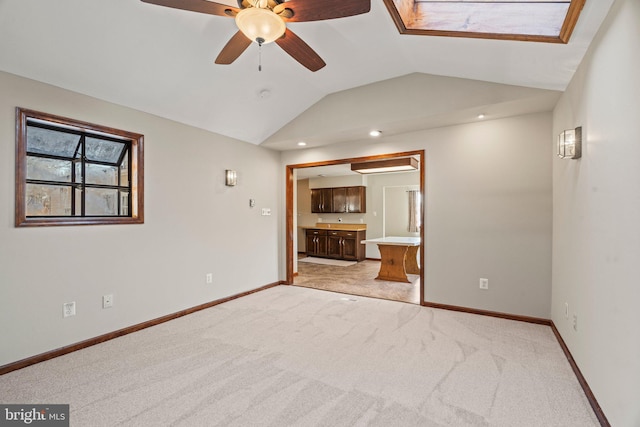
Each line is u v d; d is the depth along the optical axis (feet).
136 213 10.50
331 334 10.07
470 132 12.09
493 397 6.63
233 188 14.28
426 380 7.29
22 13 6.63
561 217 9.37
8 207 7.75
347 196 27.58
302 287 16.53
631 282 4.83
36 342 8.20
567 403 6.41
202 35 8.46
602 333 5.93
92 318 9.37
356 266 23.44
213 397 6.64
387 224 27.81
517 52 7.80
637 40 4.66
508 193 11.44
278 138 14.79
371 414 6.08
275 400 6.54
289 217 16.96
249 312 12.33
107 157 10.19
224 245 13.80
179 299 11.89
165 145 11.41
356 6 5.56
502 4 7.04
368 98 12.34
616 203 5.41
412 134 13.28
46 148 8.82
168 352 8.79
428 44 8.66
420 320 11.34
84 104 9.12
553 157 10.59
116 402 6.46
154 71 9.21
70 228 8.92
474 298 12.07
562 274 9.17
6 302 7.72
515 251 11.32
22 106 7.94
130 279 10.34
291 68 10.84
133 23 7.55
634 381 4.67
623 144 5.15
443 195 12.62
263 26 5.80
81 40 7.59
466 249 12.19
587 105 6.98
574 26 6.20
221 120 12.66
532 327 10.61
